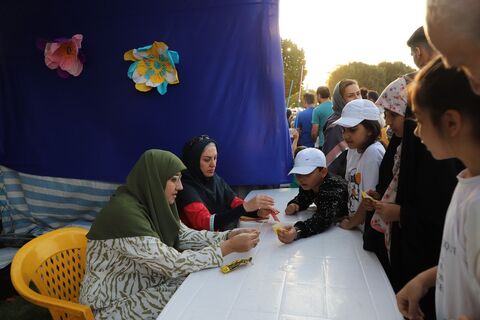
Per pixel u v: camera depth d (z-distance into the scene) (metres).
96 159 3.01
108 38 2.87
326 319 1.10
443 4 0.59
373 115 1.88
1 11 3.02
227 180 2.85
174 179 1.75
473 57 0.60
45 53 2.90
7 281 2.90
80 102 2.98
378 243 1.58
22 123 3.12
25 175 3.18
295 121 5.80
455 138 0.73
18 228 3.29
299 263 1.48
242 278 1.38
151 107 2.88
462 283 0.80
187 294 1.28
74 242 1.91
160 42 2.76
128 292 1.63
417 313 1.01
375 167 1.77
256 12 2.71
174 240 1.83
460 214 0.78
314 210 2.25
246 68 2.77
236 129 2.81
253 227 1.99
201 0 2.74
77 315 1.42
